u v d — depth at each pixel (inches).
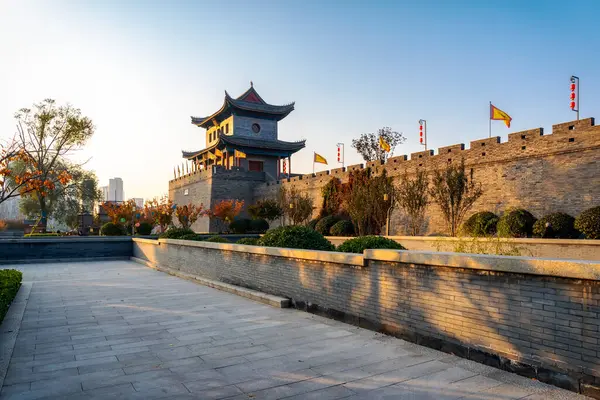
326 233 1159.0
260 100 2262.6
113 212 1274.6
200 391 170.2
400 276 242.7
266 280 379.6
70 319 305.9
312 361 205.9
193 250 548.4
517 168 848.3
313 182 1451.8
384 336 248.2
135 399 163.0
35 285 483.5
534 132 822.5
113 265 738.2
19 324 284.8
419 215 1027.3
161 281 516.7
